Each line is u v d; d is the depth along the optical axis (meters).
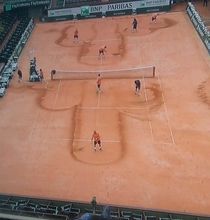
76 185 16.98
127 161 18.30
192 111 22.06
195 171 17.31
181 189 16.28
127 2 39.59
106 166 18.06
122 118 21.91
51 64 30.45
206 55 29.11
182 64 28.11
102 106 23.36
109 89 25.36
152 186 16.56
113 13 40.47
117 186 16.72
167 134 20.17
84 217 9.35
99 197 16.16
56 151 19.53
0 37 35.66
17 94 25.91
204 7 39.16
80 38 35.62
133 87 25.36
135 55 30.66
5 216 9.66
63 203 14.59
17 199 15.11
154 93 24.33
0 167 18.58
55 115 22.88
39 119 22.59
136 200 15.84
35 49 33.94
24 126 22.03
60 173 17.84
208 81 25.28
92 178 17.34
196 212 14.95
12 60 30.66
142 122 21.39
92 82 26.59
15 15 41.16
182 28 34.88
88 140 20.17
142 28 36.19
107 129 20.97
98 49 32.56
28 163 18.77
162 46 31.70
